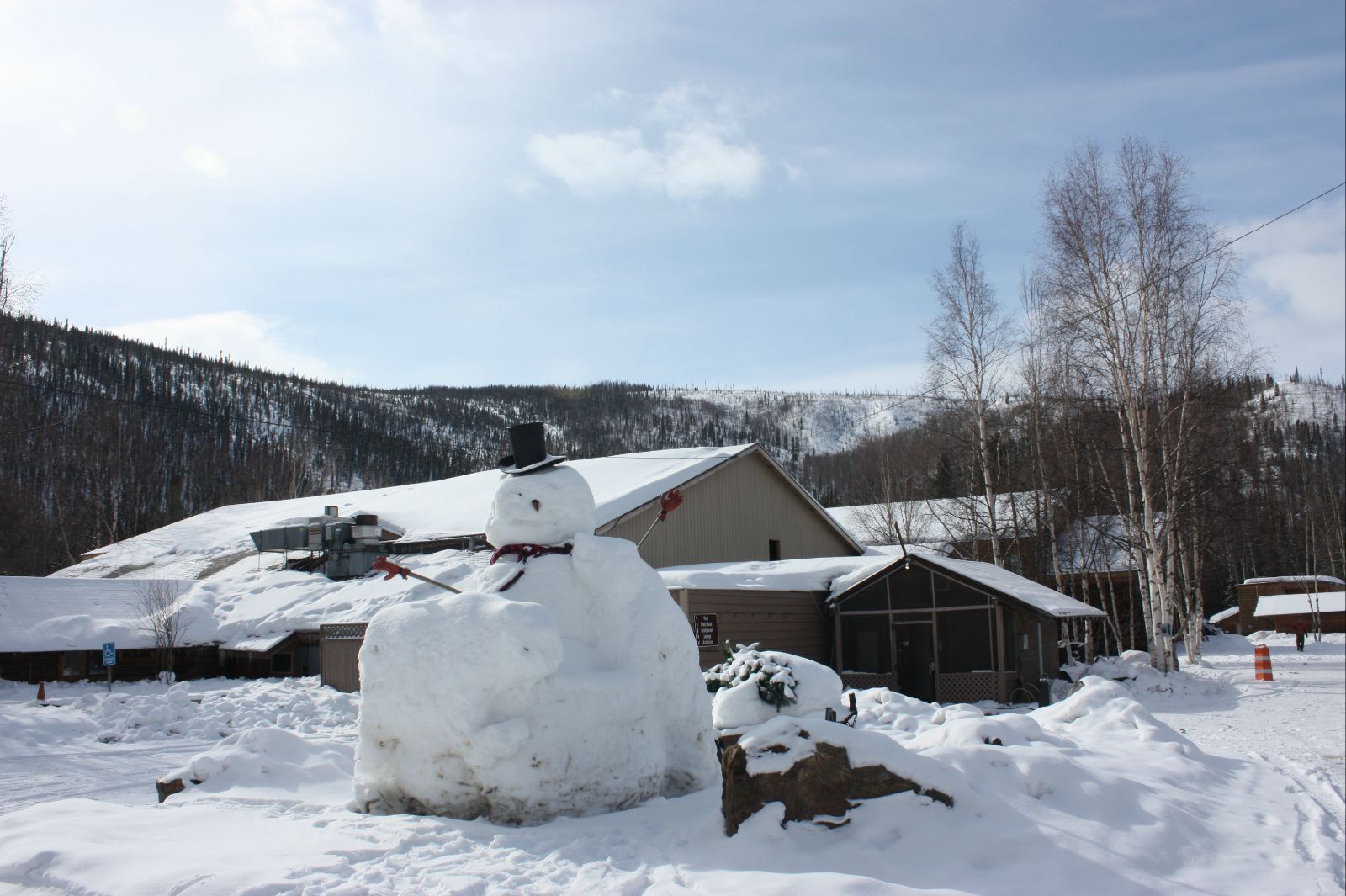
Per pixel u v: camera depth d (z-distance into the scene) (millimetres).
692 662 8914
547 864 6223
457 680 7418
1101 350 28188
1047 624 26062
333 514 33344
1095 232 28125
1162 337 27484
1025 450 38250
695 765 8742
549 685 7660
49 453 57656
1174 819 7852
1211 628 56469
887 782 6887
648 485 28172
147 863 5980
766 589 23719
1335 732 16156
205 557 37938
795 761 6859
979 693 22906
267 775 9320
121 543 43594
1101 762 9789
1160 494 28344
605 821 7398
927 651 23875
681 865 6270
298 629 27312
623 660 8500
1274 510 60781
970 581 23156
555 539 8977
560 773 7531
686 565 28984
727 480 31609
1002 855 6590
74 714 17266
